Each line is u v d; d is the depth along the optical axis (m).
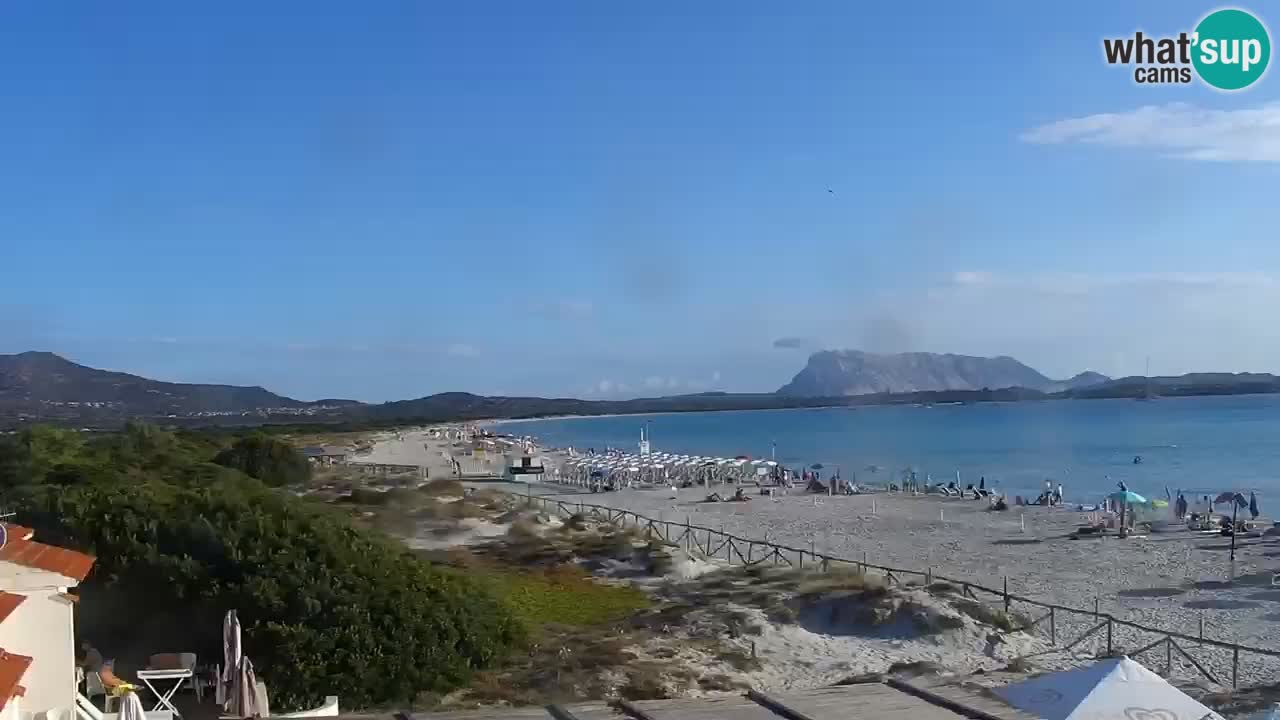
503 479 81.12
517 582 30.28
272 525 17.98
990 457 103.75
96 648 16.14
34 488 19.81
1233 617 25.67
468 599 19.19
